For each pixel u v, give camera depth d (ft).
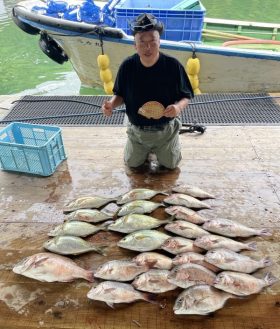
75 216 6.75
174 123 7.88
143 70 7.20
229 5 31.50
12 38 25.49
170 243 5.92
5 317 4.93
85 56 14.39
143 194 7.30
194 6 14.88
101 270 5.41
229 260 5.49
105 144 9.57
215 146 9.27
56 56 15.31
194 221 6.62
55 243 6.02
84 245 6.03
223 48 12.94
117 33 12.69
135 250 6.00
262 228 6.45
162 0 16.31
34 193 7.67
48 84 18.37
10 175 8.36
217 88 14.40
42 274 5.39
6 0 35.53
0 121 10.93
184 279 5.15
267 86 14.15
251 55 12.97
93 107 11.92
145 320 4.82
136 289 5.12
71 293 5.25
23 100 12.56
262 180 7.83
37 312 4.99
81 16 14.05
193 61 12.67
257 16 27.73
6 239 6.38
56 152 8.48
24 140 9.05
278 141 9.39
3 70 20.24
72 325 4.79
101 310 4.98
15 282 5.48
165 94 7.45
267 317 4.82
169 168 8.37
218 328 4.68
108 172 8.36
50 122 10.85
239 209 6.98
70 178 8.16
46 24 13.47
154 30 6.64
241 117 10.84
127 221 6.49
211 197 7.32
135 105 7.58
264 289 5.20
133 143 8.07
